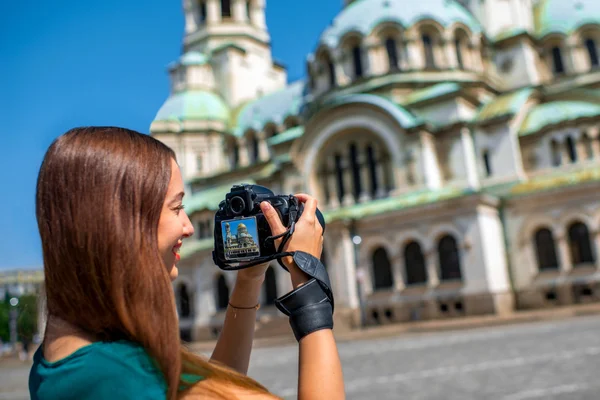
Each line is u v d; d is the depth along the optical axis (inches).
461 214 1669.5
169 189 85.0
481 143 1957.4
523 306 1689.2
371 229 1827.0
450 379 592.4
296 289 87.0
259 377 777.6
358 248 1834.4
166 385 72.7
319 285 88.1
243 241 93.8
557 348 773.9
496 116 1916.8
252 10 3383.4
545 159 1883.6
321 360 82.1
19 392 847.1
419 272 1759.4
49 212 76.3
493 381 556.1
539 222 1696.6
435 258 1712.6
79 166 77.2
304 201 101.9
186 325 2242.9
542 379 543.5
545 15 2399.1
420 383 585.0
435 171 1955.0
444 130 1978.3
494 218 1736.0
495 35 2393.0
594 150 1795.0
